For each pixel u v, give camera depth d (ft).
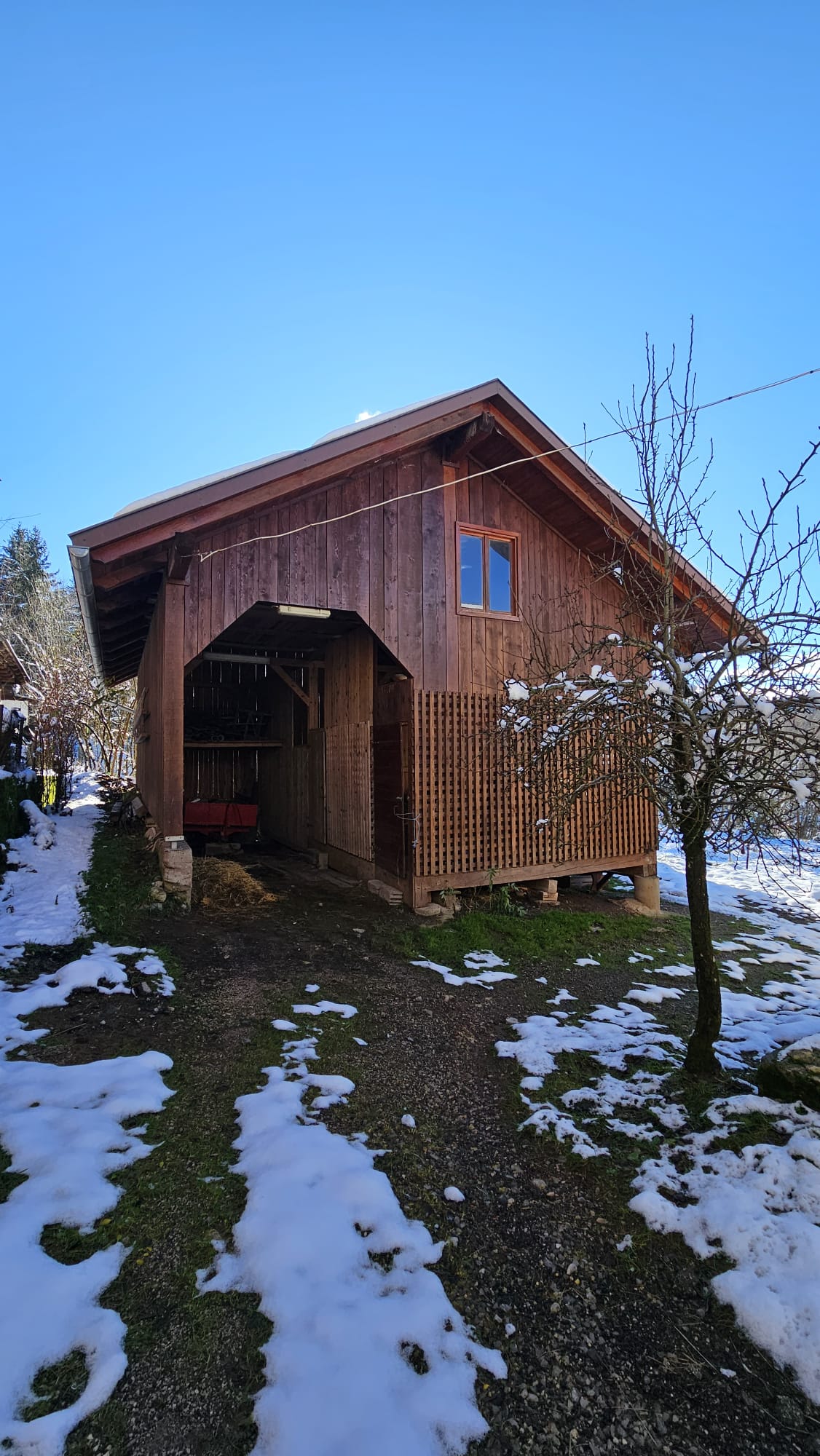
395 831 26.25
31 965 16.30
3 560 105.81
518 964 19.99
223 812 37.27
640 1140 10.66
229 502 20.49
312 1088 11.72
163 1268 7.66
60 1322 6.78
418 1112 11.35
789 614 10.93
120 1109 10.50
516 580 27.58
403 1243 8.20
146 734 35.06
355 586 24.35
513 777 24.17
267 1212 8.45
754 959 22.59
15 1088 10.90
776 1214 8.75
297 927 21.81
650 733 12.88
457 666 26.12
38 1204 8.29
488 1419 6.26
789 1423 6.43
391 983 17.49
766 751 11.35
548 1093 12.12
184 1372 6.47
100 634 30.53
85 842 29.99
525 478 26.68
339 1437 5.87
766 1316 7.34
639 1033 15.15
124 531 19.02
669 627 12.06
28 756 43.47
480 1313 7.45
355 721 31.04
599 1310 7.61
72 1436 5.83
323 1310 7.12
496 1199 9.31
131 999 14.99
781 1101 11.39
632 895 30.09
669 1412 6.48
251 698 47.19
